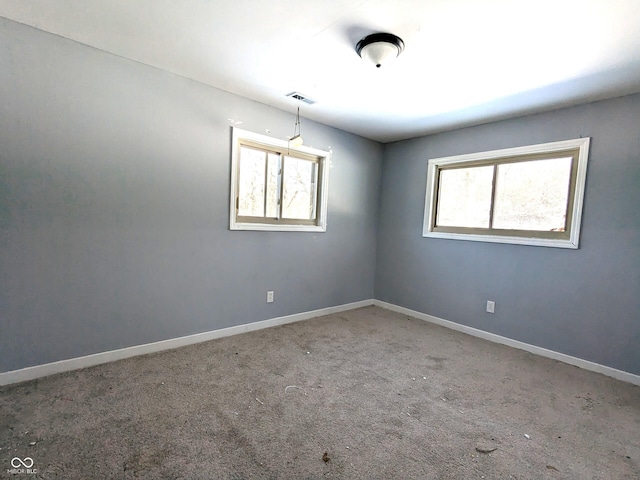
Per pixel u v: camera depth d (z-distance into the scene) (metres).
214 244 3.01
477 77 2.44
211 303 3.04
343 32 1.95
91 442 1.62
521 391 2.33
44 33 2.09
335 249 4.08
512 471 1.56
